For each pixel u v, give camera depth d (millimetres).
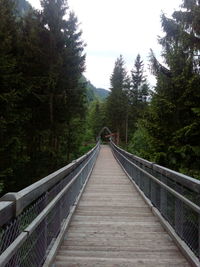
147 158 12156
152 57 12844
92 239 4758
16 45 16609
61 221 4965
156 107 11656
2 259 2051
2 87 13492
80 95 20750
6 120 13562
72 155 28625
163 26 12648
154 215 6262
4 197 2580
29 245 2996
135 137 26625
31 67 17484
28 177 17656
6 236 2367
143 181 8344
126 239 4773
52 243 4137
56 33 18500
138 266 3744
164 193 5594
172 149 10914
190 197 3945
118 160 20641
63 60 18453
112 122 53125
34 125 18344
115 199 8000
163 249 4340
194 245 3803
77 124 26469
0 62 12867
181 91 11211
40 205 3539
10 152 14414
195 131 10109
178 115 11312
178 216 4547
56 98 17891
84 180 10109
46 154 19734
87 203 7484
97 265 3756
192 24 10562
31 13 18734
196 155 10289
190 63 10797
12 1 16406
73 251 4246
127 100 49906
